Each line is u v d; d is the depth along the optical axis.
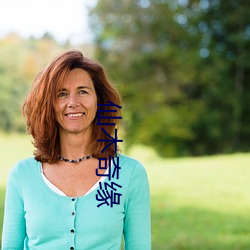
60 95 2.57
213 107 24.77
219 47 25.08
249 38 24.36
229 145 24.91
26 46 31.39
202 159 17.75
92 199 2.53
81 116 2.55
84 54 2.73
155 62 24.30
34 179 2.60
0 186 13.31
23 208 2.62
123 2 24.30
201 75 23.86
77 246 2.49
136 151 26.30
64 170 2.61
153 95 24.05
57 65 2.54
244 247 7.80
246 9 24.19
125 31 24.05
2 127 31.22
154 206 10.77
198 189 12.70
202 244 7.91
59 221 2.50
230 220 9.60
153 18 24.22
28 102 2.65
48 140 2.63
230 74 24.80
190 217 9.80
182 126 24.11
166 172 15.23
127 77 23.70
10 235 2.61
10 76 31.02
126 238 2.69
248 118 25.22
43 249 2.51
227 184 13.23
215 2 24.72
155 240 8.11
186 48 24.55
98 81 2.68
